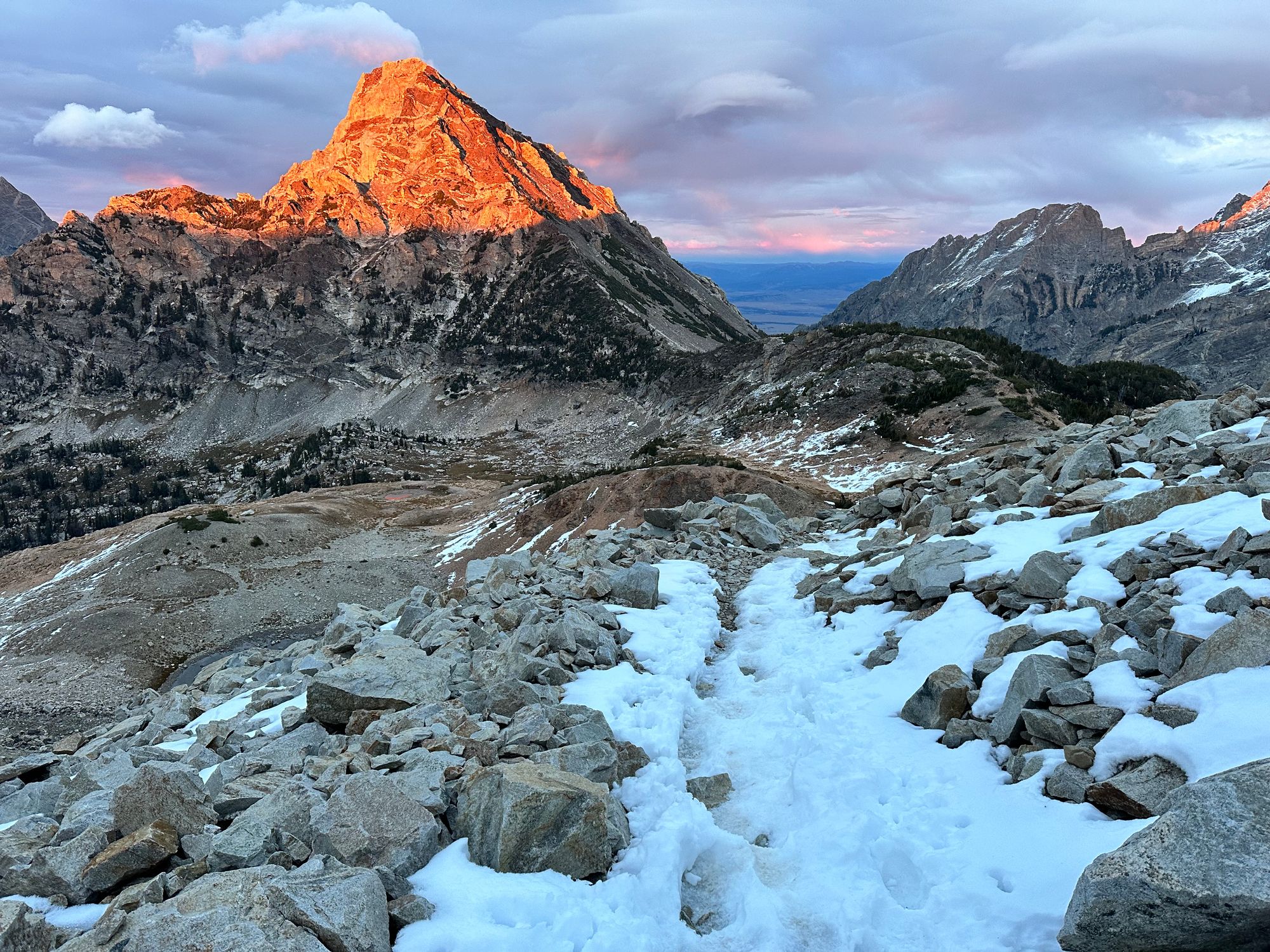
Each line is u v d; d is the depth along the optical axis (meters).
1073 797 8.32
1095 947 6.06
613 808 8.55
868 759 10.33
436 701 11.78
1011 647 11.33
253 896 6.24
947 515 19.17
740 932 7.33
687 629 15.85
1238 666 8.41
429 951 6.15
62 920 6.60
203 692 18.33
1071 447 20.59
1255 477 13.22
